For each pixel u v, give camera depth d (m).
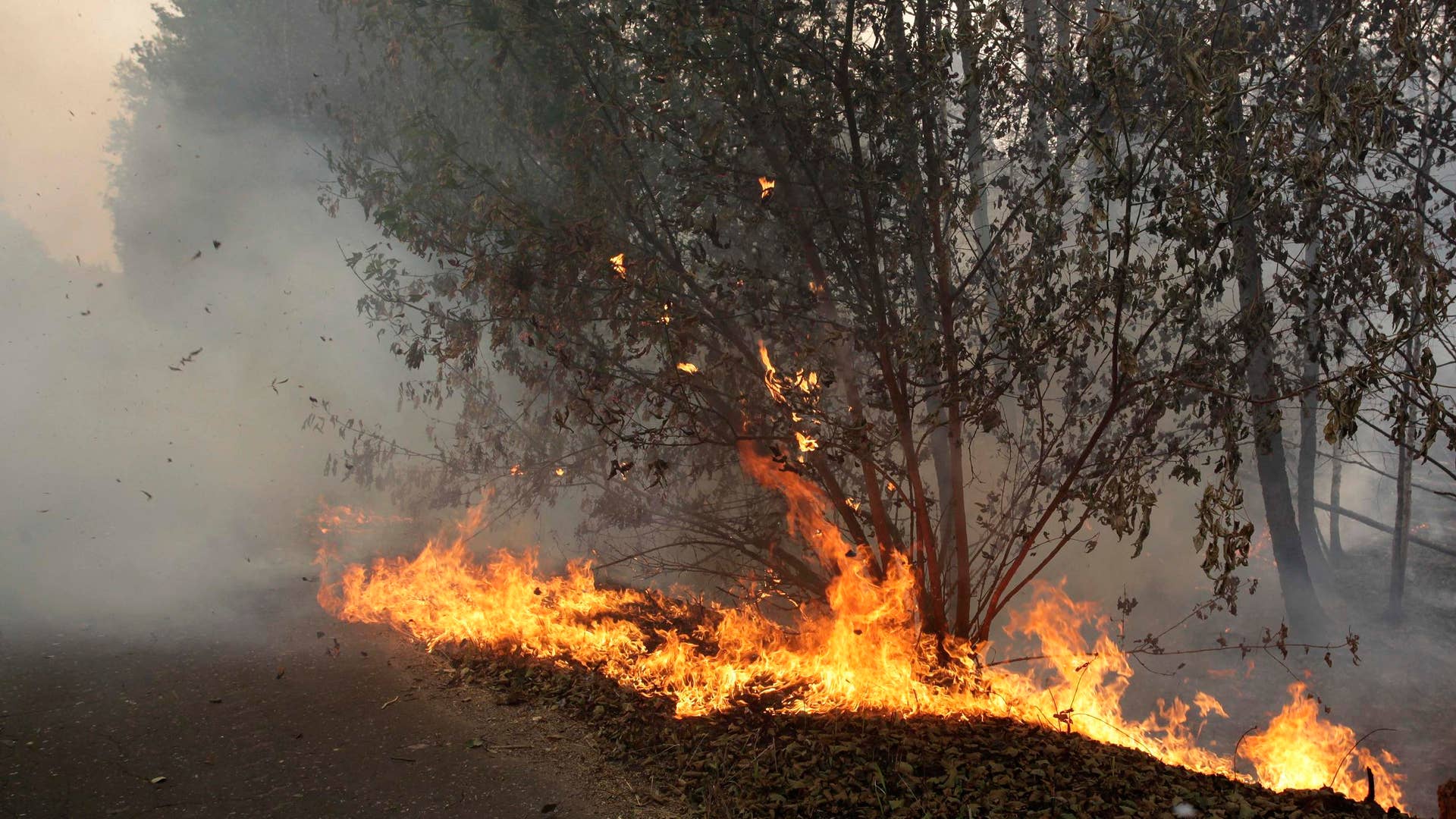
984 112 8.86
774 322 8.46
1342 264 8.29
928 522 8.16
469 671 7.75
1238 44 7.36
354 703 6.94
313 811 5.31
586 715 6.92
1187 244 7.03
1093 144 6.86
